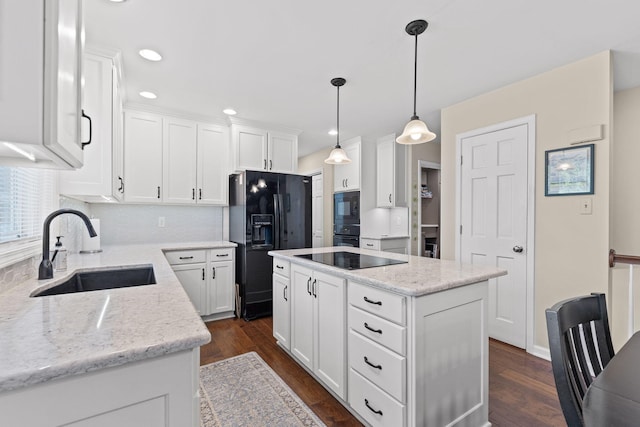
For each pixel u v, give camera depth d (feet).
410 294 4.31
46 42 2.24
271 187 11.46
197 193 11.31
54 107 2.28
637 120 8.50
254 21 5.93
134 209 10.93
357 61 7.48
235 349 8.53
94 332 2.58
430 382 4.61
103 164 6.39
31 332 2.58
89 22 5.84
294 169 13.35
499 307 8.96
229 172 12.04
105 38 6.37
